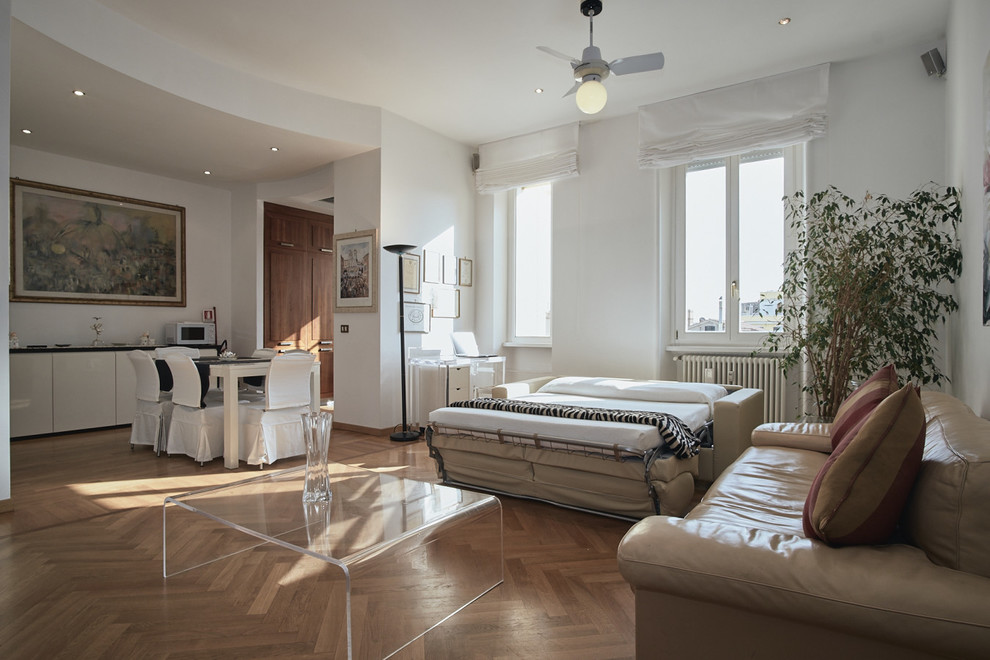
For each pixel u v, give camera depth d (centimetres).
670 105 480
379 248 505
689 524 139
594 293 536
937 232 371
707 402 370
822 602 112
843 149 414
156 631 183
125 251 569
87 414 513
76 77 360
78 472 379
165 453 438
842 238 386
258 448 396
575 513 298
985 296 231
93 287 545
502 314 623
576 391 425
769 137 434
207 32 373
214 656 169
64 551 249
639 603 136
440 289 571
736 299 479
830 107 419
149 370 432
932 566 113
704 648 129
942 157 381
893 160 397
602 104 316
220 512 212
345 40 383
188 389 408
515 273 623
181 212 613
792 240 453
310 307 696
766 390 449
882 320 350
